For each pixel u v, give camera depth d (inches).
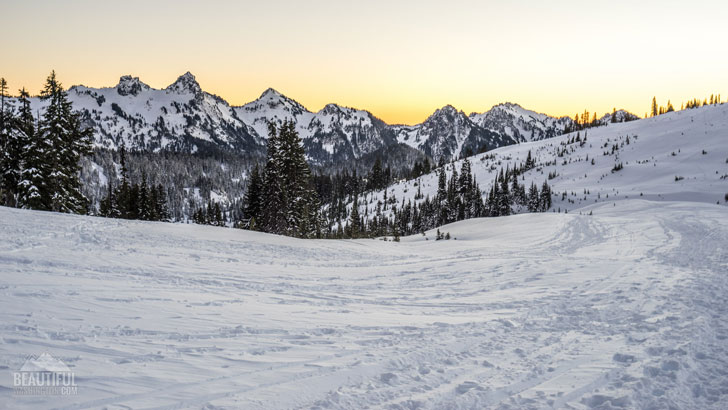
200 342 267.6
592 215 2000.5
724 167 4109.3
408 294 483.2
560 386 216.2
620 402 194.7
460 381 223.3
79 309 315.9
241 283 497.7
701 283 500.1
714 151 4670.3
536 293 482.3
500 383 221.0
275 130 1772.9
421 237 2171.5
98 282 422.6
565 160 6058.1
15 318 276.4
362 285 535.8
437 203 4485.7
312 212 2289.6
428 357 259.9
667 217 1584.6
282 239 1013.8
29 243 598.5
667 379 220.5
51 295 349.4
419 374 232.1
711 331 307.4
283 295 448.5
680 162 4603.8
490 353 269.7
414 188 6476.4
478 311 395.9
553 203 4128.9
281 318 343.9
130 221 972.6
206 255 689.6
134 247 679.7
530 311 392.5
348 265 725.3
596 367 241.8
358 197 6692.9
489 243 1256.2
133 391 188.1
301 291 477.7
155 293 400.2
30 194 1298.0
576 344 287.3
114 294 378.0
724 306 385.1
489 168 6811.0
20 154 1344.7
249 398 191.0
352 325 331.6
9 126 1334.9
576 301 432.5
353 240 1209.4
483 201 4773.6
